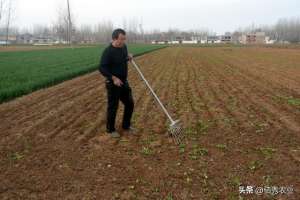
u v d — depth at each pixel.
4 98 12.25
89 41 138.62
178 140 7.43
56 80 17.28
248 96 13.07
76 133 8.20
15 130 8.51
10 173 5.96
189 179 5.64
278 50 59.69
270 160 6.41
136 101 12.04
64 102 12.10
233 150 6.95
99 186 5.46
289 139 7.67
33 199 5.10
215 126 8.72
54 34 138.62
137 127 8.67
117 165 6.25
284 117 9.65
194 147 7.11
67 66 24.86
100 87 15.69
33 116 9.98
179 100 12.29
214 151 6.89
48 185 5.52
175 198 5.07
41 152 6.95
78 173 5.94
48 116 9.93
